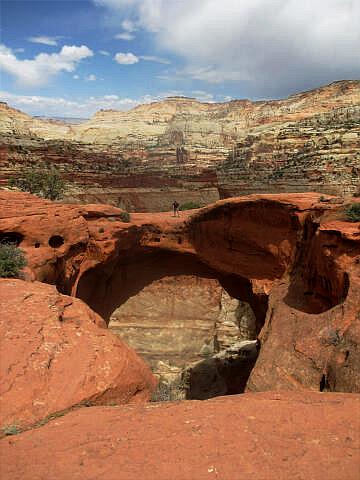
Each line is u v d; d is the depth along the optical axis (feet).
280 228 73.61
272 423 17.97
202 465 15.17
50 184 136.46
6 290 33.06
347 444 16.21
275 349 42.57
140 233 91.61
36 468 15.30
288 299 60.85
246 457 15.56
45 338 25.95
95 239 77.10
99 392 22.43
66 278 67.41
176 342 132.46
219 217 85.46
